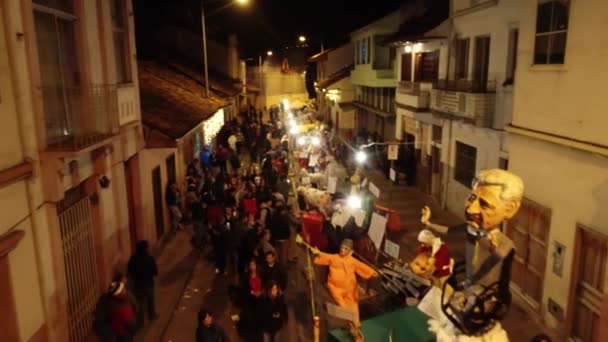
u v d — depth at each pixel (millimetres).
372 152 27406
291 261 13656
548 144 9953
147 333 10062
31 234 7203
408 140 24422
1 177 6258
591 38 8602
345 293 8039
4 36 6785
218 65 36500
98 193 9953
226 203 14555
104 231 10289
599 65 8422
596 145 8469
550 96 9867
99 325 8086
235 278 12719
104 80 10586
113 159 10922
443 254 4320
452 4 18094
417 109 21172
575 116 9086
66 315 8172
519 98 11062
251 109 45594
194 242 14430
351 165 26625
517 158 11164
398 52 25234
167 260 13984
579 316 9242
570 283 9320
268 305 8578
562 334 9547
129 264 10281
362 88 35750
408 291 9711
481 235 3570
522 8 10883
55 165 7633
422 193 21953
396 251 10859
